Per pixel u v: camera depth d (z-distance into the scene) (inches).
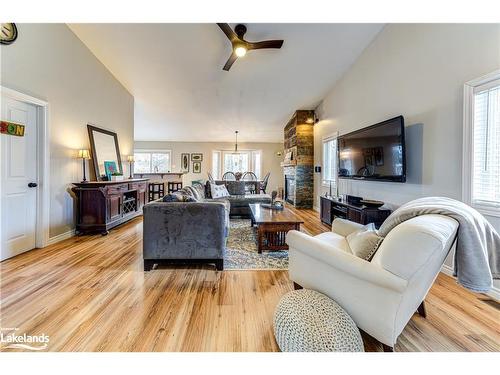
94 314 67.0
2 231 103.9
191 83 197.8
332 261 55.8
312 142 259.0
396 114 124.0
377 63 139.6
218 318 65.8
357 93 163.3
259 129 335.0
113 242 133.7
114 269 98.3
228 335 59.1
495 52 76.4
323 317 50.9
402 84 119.3
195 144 405.4
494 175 78.3
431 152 102.1
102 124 174.7
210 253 98.2
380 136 129.1
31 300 73.9
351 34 138.6
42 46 119.4
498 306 72.6
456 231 49.4
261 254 117.0
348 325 50.4
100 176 167.3
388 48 129.4
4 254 104.8
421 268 44.6
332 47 150.2
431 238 43.0
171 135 370.6
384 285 47.5
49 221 126.4
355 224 87.5
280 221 117.3
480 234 50.0
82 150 144.0
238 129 334.6
